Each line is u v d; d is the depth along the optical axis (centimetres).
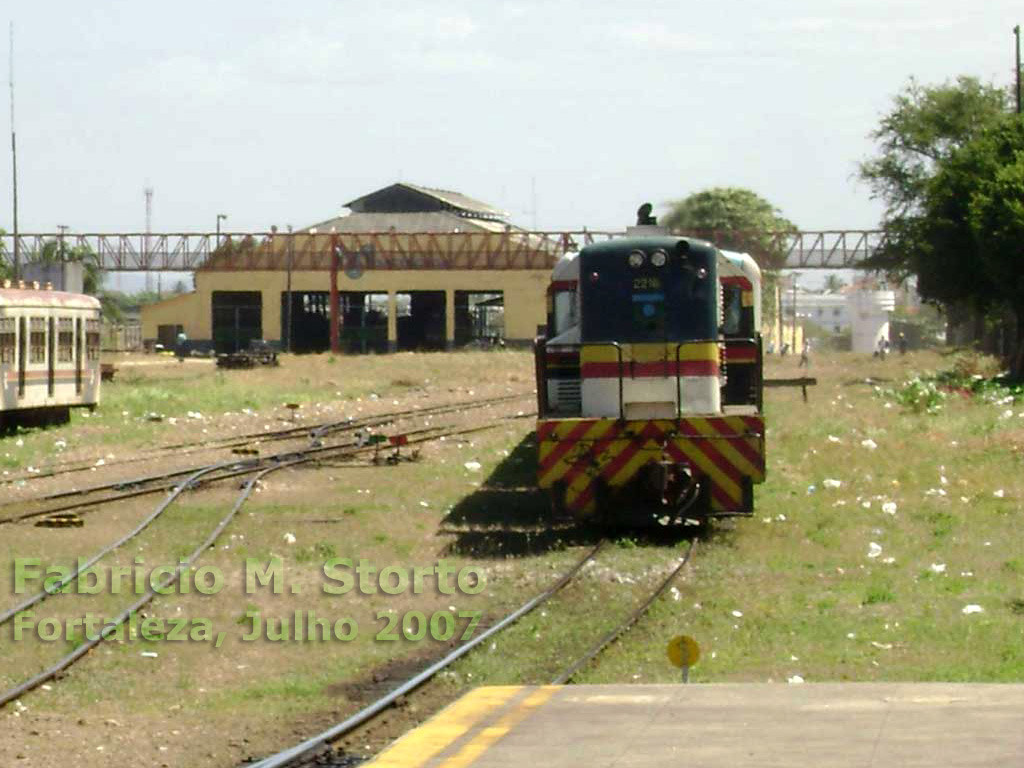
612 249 3991
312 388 10588
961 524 3984
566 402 4278
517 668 2514
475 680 2439
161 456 6006
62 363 7356
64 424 7394
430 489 4897
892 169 15850
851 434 6150
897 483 4719
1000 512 4184
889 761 1728
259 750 2103
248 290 18562
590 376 3972
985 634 2714
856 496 4497
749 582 3259
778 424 6581
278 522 4197
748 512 3838
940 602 3022
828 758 1752
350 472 5397
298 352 18875
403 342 19375
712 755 1788
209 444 6519
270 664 2647
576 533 3928
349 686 2459
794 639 2712
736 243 16700
